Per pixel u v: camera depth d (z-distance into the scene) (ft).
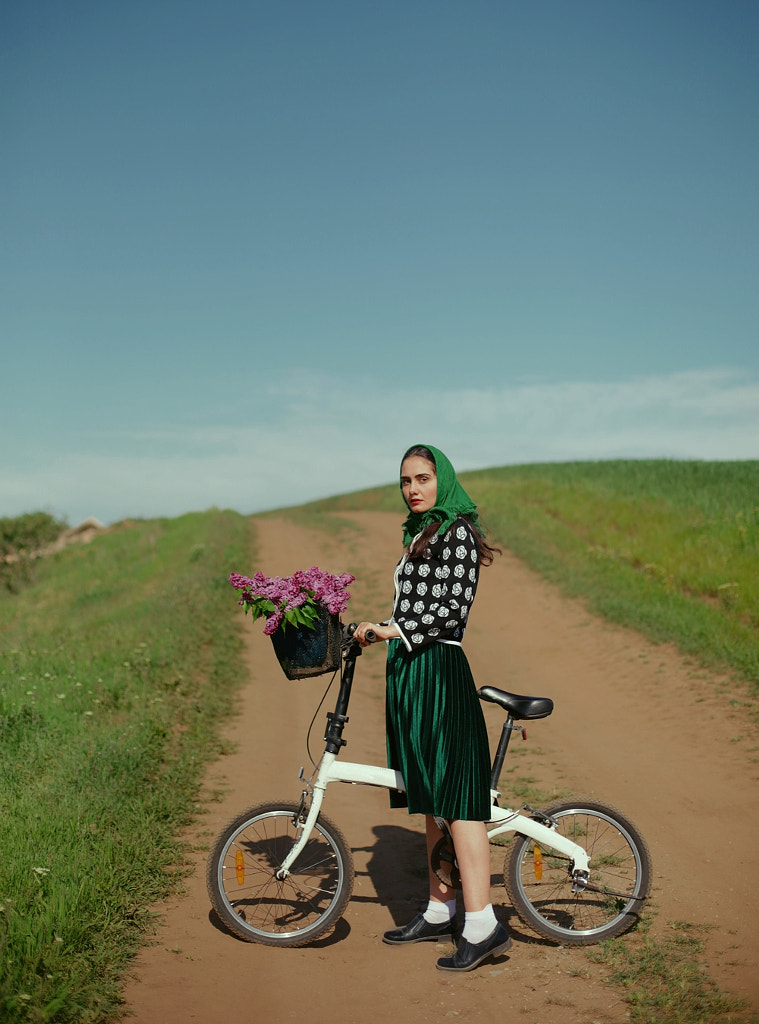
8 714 22.65
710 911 13.47
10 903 11.58
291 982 11.18
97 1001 10.15
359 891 14.62
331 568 61.93
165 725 24.31
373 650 40.01
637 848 12.51
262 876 12.76
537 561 55.77
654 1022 9.96
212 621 43.47
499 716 29.09
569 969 11.58
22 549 109.09
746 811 18.39
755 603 37.60
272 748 24.57
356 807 19.69
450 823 11.62
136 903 13.19
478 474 142.10
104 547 110.11
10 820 15.12
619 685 31.19
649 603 41.88
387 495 167.63
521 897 12.45
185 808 18.33
